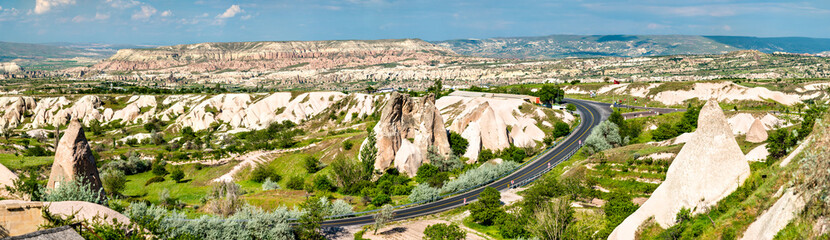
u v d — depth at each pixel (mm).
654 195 47625
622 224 48625
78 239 33969
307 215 70250
